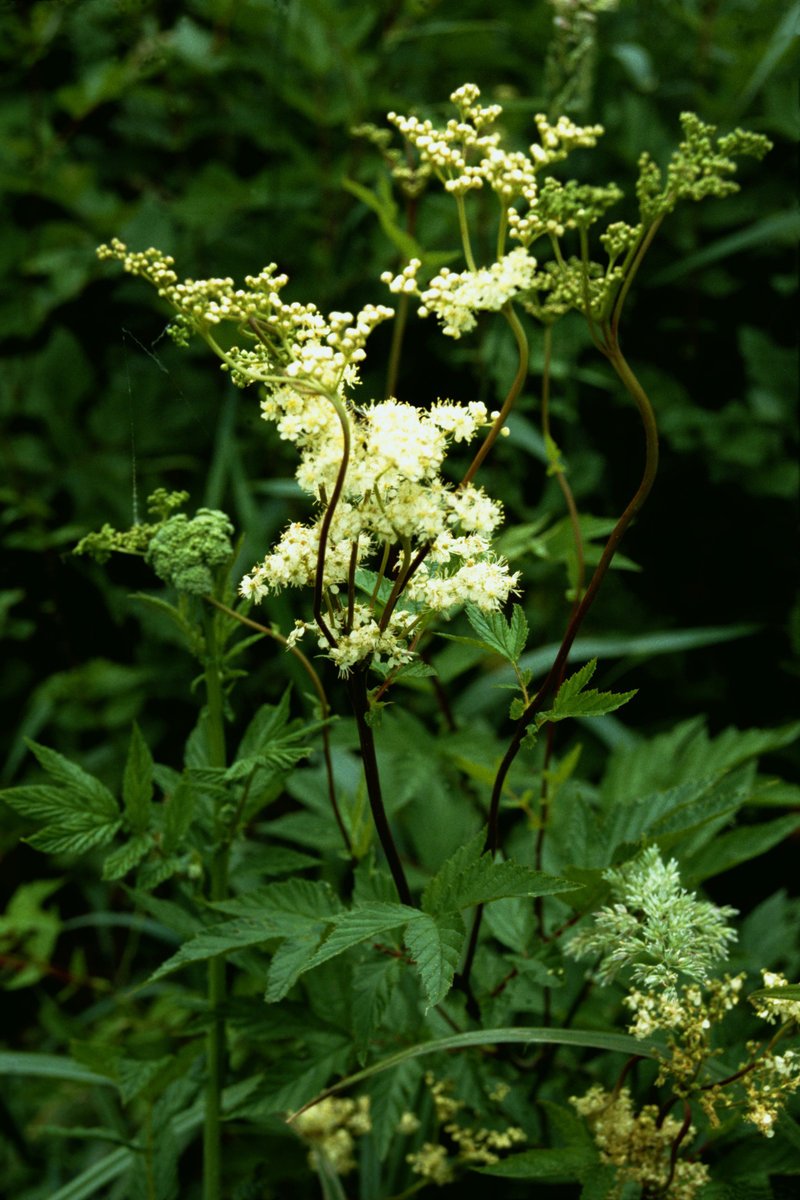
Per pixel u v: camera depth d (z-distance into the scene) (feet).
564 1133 6.23
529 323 12.94
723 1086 6.26
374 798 5.79
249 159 15.44
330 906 6.15
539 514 12.53
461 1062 7.36
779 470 12.58
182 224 14.24
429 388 13.34
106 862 6.57
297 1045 8.82
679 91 14.42
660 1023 5.72
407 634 5.46
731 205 13.44
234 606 8.07
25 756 13.19
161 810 7.05
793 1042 5.80
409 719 9.48
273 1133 8.51
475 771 7.95
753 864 11.27
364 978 5.95
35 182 13.92
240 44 14.24
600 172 13.66
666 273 13.12
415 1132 8.30
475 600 5.20
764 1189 6.15
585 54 9.78
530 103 12.10
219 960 7.20
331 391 4.87
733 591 13.23
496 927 7.09
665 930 5.79
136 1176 7.66
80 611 13.69
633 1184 6.29
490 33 13.61
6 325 14.10
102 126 15.34
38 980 11.53
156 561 6.48
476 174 5.34
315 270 13.46
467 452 12.75
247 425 13.20
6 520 12.92
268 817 11.88
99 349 14.70
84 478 13.38
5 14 13.05
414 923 5.20
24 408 13.64
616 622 12.75
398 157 9.58
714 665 13.02
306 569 5.30
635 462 13.48
